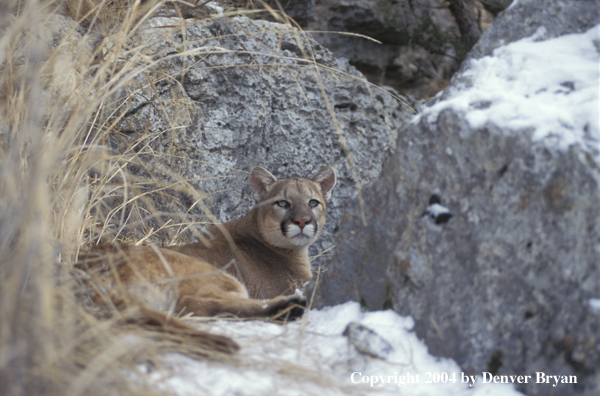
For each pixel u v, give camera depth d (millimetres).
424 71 17875
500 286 4535
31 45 6477
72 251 6770
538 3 5969
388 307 5410
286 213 9719
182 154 10781
